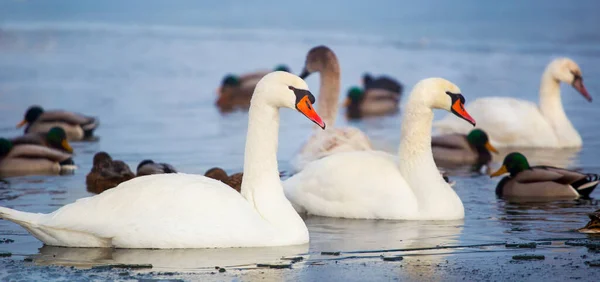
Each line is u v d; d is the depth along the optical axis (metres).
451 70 36.53
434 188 14.15
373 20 54.84
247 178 12.15
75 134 23.09
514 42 45.12
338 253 11.84
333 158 15.01
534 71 35.84
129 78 34.88
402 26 51.94
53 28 51.09
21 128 24.62
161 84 33.72
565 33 47.50
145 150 21.08
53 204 14.99
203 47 44.62
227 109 29.06
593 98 30.09
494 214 14.61
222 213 11.65
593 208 15.12
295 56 41.44
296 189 15.02
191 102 29.98
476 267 11.31
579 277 10.88
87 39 46.75
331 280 10.66
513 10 55.97
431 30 49.84
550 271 11.13
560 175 16.22
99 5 60.88
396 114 29.50
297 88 11.91
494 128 22.66
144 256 11.42
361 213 14.34
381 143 22.30
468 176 18.55
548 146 22.50
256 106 12.04
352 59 40.16
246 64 39.19
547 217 14.37
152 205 11.58
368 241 12.65
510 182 16.42
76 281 10.48
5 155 18.55
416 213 14.09
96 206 11.66
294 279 10.66
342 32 50.38
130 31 50.81
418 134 14.18
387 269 11.17
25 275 10.70
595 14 53.59
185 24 54.34
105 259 11.32
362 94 30.59
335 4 61.44
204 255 11.48
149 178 11.96
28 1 60.81
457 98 14.12
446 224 13.79
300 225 12.16
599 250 12.15
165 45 45.16
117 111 27.55
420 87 14.20
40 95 30.11
